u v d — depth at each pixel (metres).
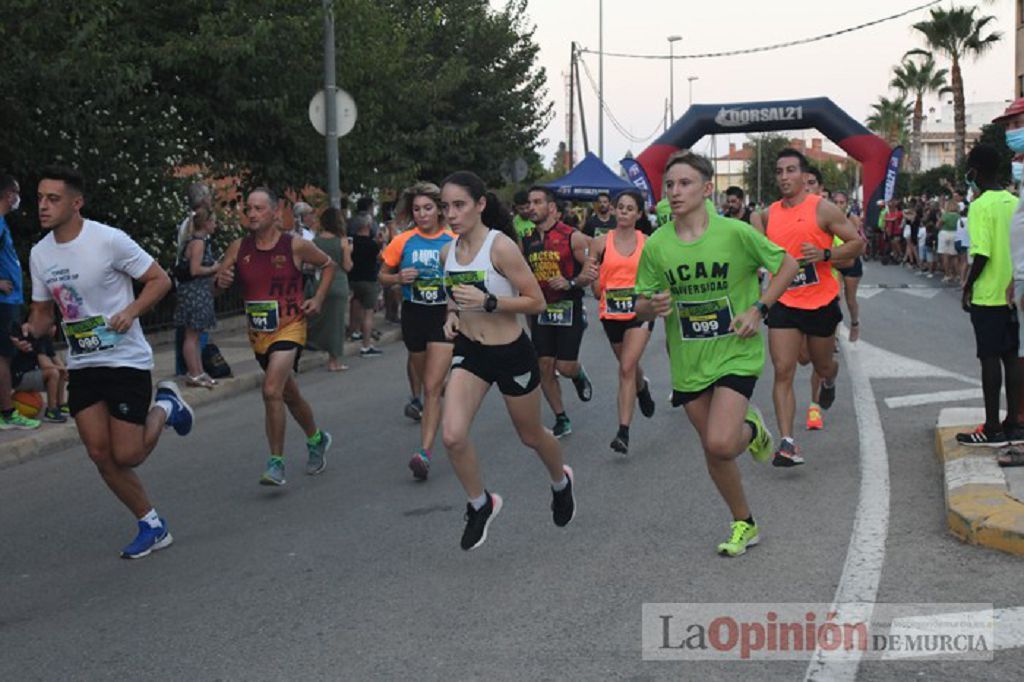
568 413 9.94
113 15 13.38
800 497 6.62
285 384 7.48
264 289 7.30
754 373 5.42
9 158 13.77
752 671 4.13
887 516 6.11
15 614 5.20
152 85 16.91
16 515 7.14
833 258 7.26
